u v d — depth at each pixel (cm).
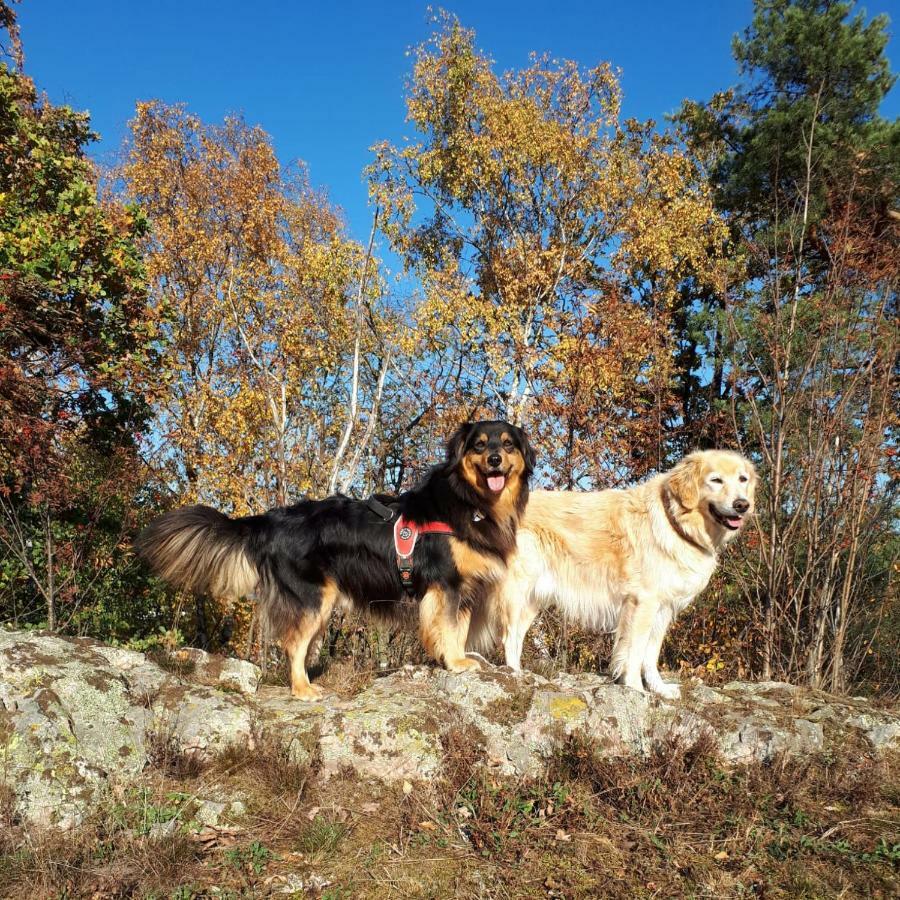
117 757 201
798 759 233
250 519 255
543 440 589
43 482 404
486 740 226
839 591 404
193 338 782
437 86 947
